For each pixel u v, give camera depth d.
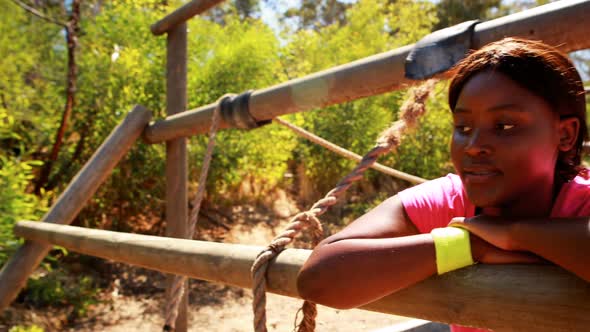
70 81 5.96
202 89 7.45
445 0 13.96
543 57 0.80
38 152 6.81
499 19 1.84
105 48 7.08
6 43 6.30
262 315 1.14
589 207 0.90
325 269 0.88
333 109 8.87
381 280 0.84
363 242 0.88
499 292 0.79
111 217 7.34
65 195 3.65
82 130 6.79
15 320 4.87
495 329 0.82
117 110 6.66
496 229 0.80
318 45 10.02
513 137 0.79
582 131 0.89
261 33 7.98
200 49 7.45
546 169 0.83
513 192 0.82
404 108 1.31
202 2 3.65
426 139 8.96
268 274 1.17
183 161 4.14
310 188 9.63
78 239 2.44
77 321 5.33
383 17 10.77
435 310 0.88
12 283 3.43
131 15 7.25
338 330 5.33
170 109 4.20
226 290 6.48
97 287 6.06
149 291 6.25
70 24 6.04
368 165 1.23
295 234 1.19
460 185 1.10
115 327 5.29
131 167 6.93
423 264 0.83
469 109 0.82
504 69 0.80
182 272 1.58
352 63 2.48
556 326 0.74
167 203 4.18
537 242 0.74
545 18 1.72
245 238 8.06
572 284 0.73
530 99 0.79
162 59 7.16
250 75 7.62
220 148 7.33
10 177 4.78
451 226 0.89
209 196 8.20
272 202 9.38
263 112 3.01
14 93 6.38
